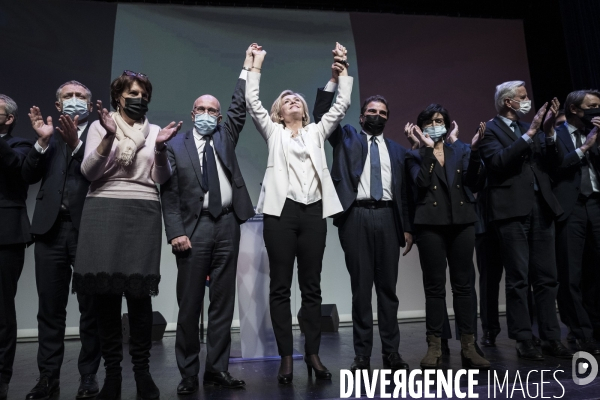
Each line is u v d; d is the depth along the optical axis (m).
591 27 4.21
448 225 2.42
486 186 2.80
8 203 2.17
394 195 2.51
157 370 2.71
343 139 2.62
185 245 2.11
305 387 2.09
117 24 4.89
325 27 5.22
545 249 2.62
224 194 2.22
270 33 5.14
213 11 5.07
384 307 2.46
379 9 5.27
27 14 4.69
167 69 4.94
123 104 1.98
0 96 2.34
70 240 2.15
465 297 2.41
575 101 2.85
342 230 2.49
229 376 2.14
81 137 2.26
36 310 4.56
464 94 5.30
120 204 1.91
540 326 2.60
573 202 2.76
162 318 4.31
